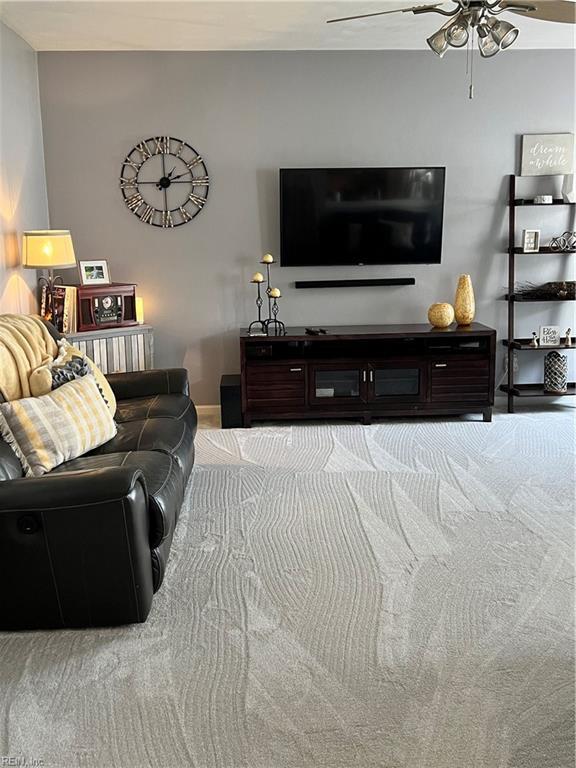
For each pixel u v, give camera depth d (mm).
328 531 3682
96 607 2777
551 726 2205
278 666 2539
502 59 5930
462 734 2176
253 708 2314
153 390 4621
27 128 5457
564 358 6051
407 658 2572
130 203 5934
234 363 6203
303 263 5992
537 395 5961
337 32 5324
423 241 6012
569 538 3559
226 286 6102
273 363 5633
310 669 2518
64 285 5785
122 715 2299
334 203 5902
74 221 5938
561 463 4703
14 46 5184
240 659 2588
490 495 4145
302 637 2723
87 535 2699
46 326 4254
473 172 6066
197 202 5965
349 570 3256
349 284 6082
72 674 2521
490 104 5980
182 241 6023
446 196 6094
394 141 5984
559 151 6043
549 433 5414
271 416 5711
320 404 5711
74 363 3936
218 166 5941
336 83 5887
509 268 6070
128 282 6039
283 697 2367
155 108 5840
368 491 4238
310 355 5656
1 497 2664
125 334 5625
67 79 5758
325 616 2871
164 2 4605
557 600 2971
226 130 5902
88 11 4750
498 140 6031
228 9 4754
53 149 5836
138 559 2758
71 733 2225
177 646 2680
